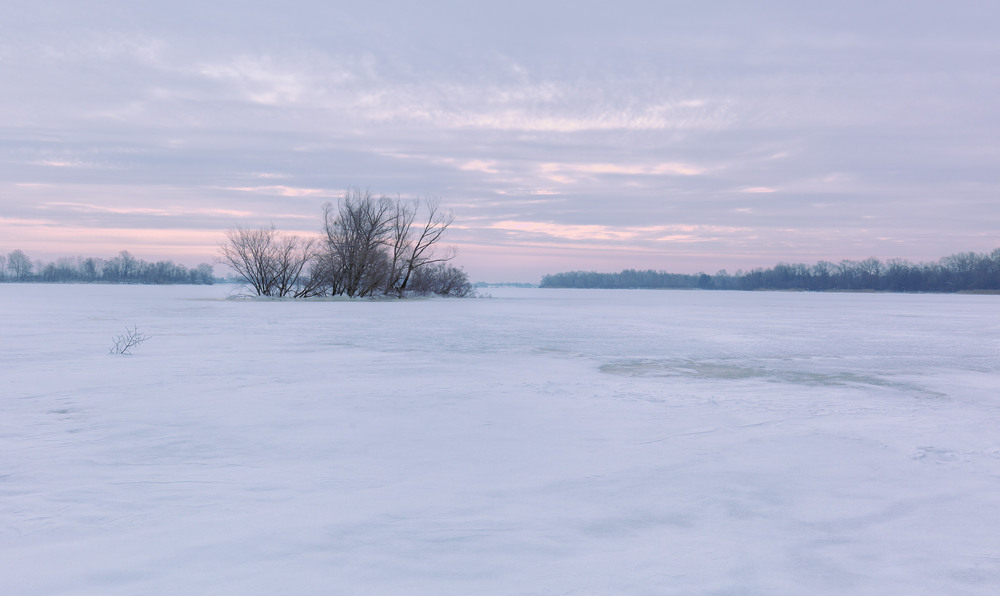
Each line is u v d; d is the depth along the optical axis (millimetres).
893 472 6527
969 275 152750
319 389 11586
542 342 21531
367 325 28609
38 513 5082
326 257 61062
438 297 72812
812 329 29375
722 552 4445
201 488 5789
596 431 8352
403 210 63250
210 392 11172
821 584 3965
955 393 11945
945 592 3881
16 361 15289
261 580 3916
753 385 12766
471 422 8867
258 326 27531
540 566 4168
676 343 21766
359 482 6035
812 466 6734
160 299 60688
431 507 5328
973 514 5289
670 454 7191
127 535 4625
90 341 20281
